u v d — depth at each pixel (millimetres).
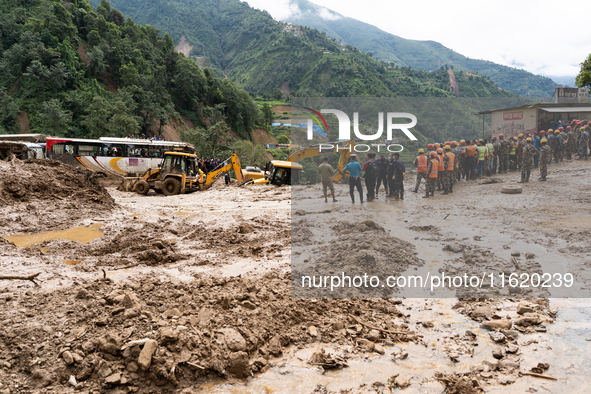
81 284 5324
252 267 6789
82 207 11719
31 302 4508
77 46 95375
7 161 13383
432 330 4672
